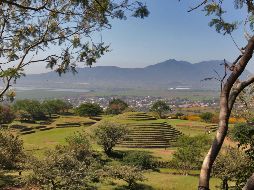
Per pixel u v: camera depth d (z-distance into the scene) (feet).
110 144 189.98
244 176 35.32
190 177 152.35
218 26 23.06
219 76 18.37
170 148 221.87
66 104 469.98
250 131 36.65
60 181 96.63
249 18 19.58
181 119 347.77
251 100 35.83
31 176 96.07
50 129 317.42
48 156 101.55
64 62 34.40
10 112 337.72
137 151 199.00
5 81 32.27
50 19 34.58
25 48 34.99
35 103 413.80
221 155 106.11
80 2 30.25
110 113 450.71
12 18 34.55
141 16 29.43
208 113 347.15
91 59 34.68
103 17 32.37
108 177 132.87
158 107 398.21
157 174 158.30
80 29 34.30
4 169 128.06
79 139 163.12
